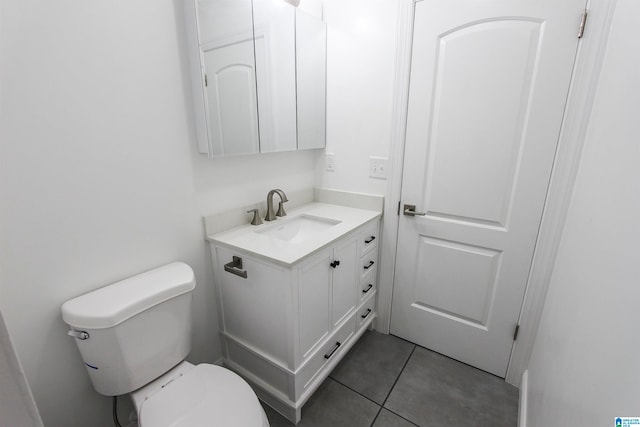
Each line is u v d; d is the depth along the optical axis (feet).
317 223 6.10
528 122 4.61
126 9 3.62
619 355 1.69
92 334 3.34
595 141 3.36
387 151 5.99
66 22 3.18
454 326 6.01
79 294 3.68
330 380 5.62
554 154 4.49
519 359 5.39
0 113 2.90
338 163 6.72
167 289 3.83
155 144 4.15
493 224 5.24
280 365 4.63
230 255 4.77
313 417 4.89
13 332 3.26
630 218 1.86
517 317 5.31
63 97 3.26
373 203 6.37
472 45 4.79
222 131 4.72
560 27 4.13
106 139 3.67
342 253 5.23
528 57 4.43
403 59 5.40
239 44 4.74
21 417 0.95
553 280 4.42
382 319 6.91
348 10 5.83
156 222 4.33
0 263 3.09
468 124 5.09
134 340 3.58
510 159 4.86
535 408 3.84
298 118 6.05
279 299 4.32
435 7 4.95
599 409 1.86
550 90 4.35
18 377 0.92
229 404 3.38
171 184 4.43
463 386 5.49
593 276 2.45
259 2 4.91
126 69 3.72
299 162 6.72
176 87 4.26
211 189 4.99
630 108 2.25
